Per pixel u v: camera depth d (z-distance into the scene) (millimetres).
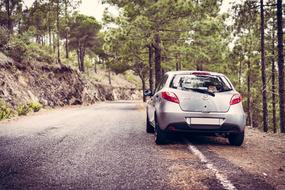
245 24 16734
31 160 5375
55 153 5953
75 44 55312
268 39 24469
